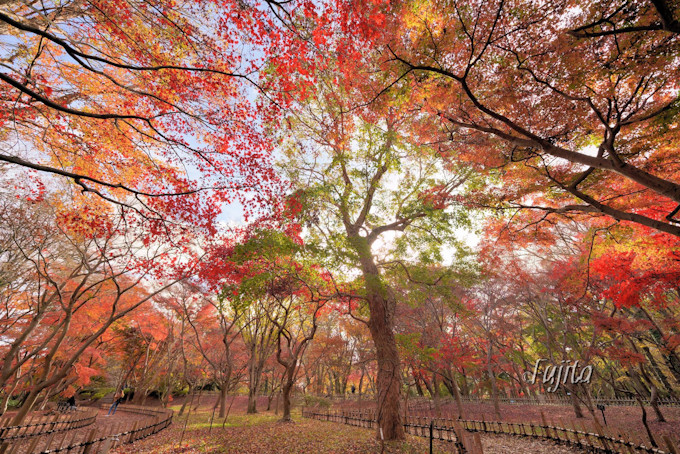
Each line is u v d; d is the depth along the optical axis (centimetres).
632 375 1850
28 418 1465
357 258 1046
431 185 1295
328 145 1288
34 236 1143
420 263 1309
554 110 716
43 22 530
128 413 2228
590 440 880
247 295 1173
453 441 1034
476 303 2016
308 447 960
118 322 1825
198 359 2772
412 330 2125
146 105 813
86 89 760
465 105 773
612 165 641
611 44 569
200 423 1589
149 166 938
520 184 931
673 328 1389
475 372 2362
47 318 1434
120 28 616
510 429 1231
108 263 1124
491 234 1641
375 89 801
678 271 888
